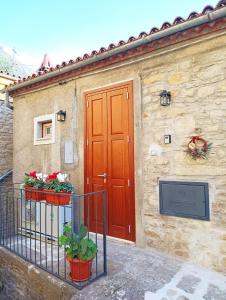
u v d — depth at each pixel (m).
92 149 4.09
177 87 3.20
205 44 2.99
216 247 2.81
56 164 4.62
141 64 3.57
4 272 3.45
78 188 4.24
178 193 3.12
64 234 2.73
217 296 2.30
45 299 2.74
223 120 2.83
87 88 4.21
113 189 3.81
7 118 6.71
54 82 4.70
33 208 4.37
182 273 2.76
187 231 3.04
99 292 2.40
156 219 3.33
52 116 4.73
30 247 3.39
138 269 2.84
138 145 3.54
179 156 3.14
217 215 2.83
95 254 2.61
